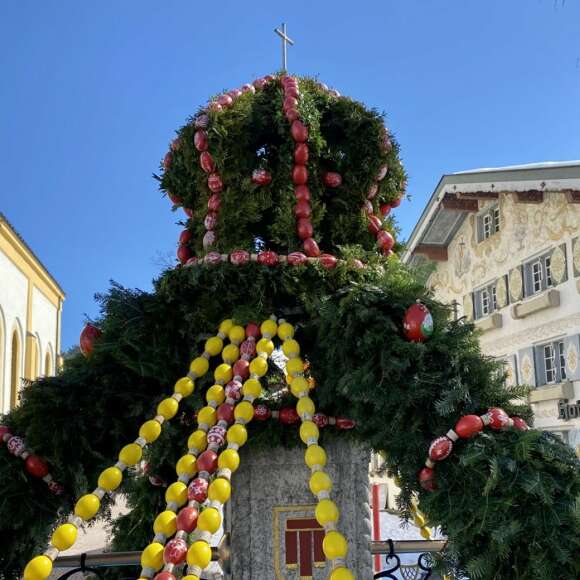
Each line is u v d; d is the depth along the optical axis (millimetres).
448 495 2283
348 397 2564
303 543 2811
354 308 2547
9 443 2600
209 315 2826
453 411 2342
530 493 2102
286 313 2922
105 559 2963
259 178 2957
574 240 12078
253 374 2635
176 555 2164
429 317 2449
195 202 3232
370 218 3199
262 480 2875
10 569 2639
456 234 16703
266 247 3168
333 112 3236
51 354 24391
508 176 12562
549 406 12859
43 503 2645
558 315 12531
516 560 2139
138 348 2707
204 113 3012
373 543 3031
